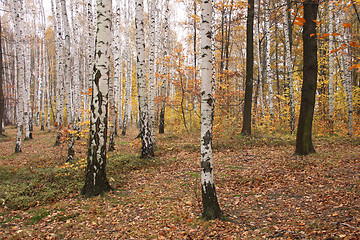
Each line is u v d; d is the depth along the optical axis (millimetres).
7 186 7031
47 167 9258
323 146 10461
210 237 4199
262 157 9383
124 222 5109
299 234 3908
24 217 5383
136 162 9969
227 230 4355
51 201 6332
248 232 4227
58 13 12906
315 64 8516
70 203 6148
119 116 25859
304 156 8641
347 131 13406
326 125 14555
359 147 9617
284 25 14695
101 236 4566
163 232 4559
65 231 4770
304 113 8820
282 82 24266
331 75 13688
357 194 5012
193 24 19875
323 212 4547
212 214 4840
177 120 19219
